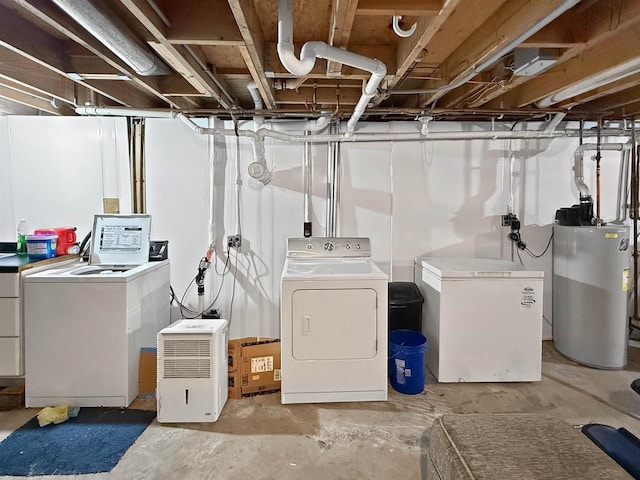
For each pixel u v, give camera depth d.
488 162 3.42
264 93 2.53
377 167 3.38
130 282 2.41
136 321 2.50
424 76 2.68
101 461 1.88
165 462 1.88
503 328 2.67
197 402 2.21
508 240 3.45
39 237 2.68
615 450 1.56
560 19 1.84
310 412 2.34
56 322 2.34
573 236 3.07
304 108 3.20
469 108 2.95
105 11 1.55
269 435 2.11
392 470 1.84
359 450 1.98
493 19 1.84
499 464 1.28
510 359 2.69
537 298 2.67
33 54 1.96
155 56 2.12
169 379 2.21
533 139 3.41
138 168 3.27
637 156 3.45
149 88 2.48
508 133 3.09
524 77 2.28
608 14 1.72
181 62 2.02
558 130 3.31
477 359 2.68
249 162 3.33
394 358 2.59
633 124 3.15
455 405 2.41
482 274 2.65
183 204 3.32
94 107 2.82
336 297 2.41
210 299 3.38
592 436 1.67
